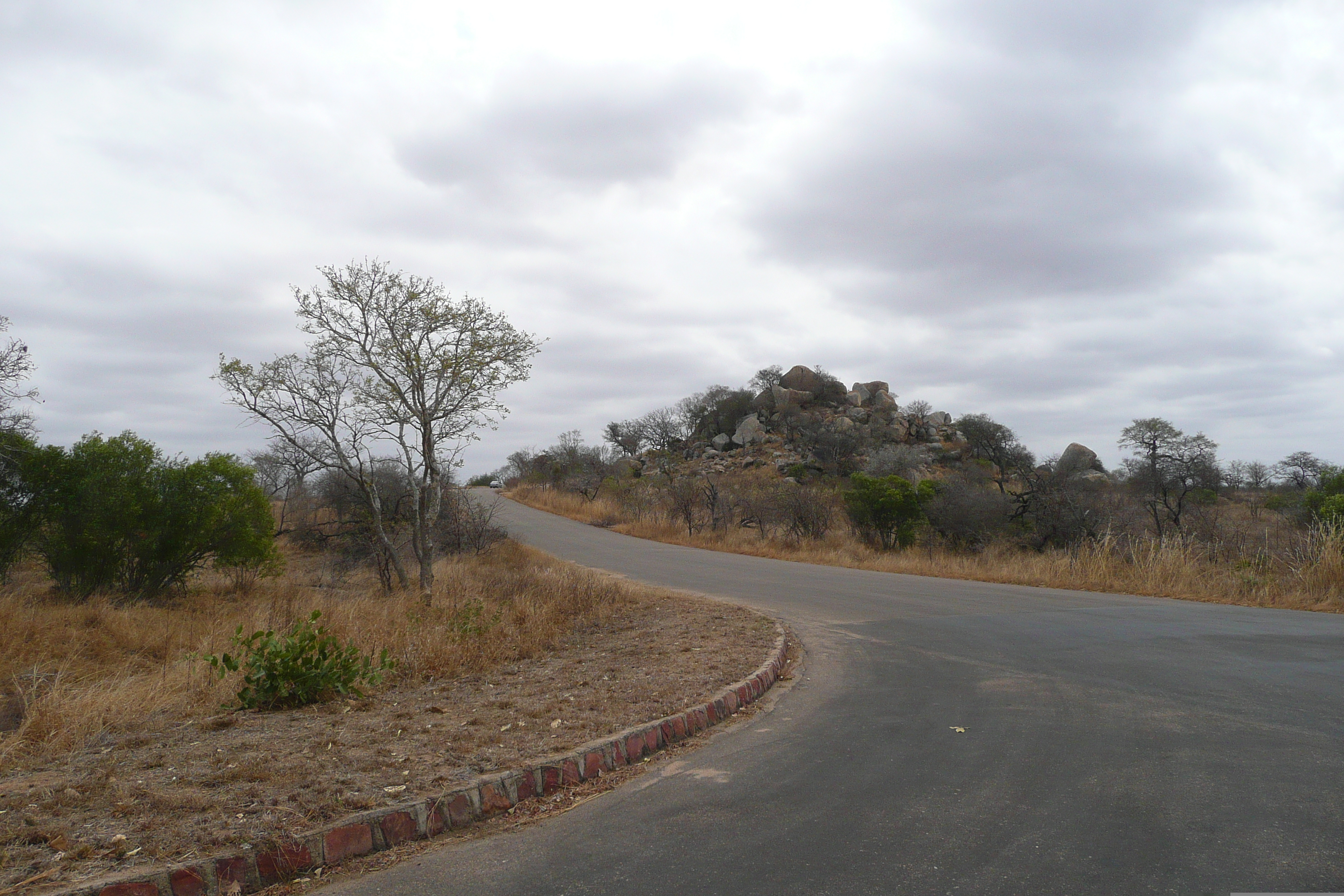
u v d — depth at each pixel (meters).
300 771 4.63
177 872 3.37
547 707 6.27
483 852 3.86
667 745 5.73
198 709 6.45
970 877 3.36
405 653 8.28
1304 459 56.28
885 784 4.66
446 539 25.70
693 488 39.91
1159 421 47.59
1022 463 43.81
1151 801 4.21
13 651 9.78
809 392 84.56
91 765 4.87
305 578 20.78
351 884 3.54
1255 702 6.41
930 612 12.88
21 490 15.00
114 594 15.38
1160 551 17.66
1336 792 4.29
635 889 3.36
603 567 22.97
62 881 3.26
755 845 3.80
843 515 32.75
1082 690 7.03
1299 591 13.91
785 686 7.77
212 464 17.17
